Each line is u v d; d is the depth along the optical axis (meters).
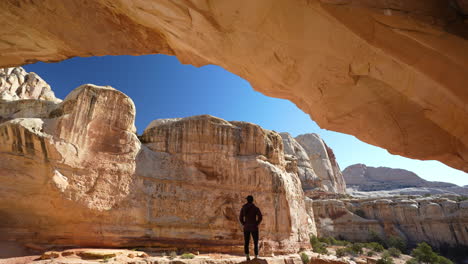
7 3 6.77
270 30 5.37
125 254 24.81
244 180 36.44
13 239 22.48
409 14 3.71
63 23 7.48
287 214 37.47
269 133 42.88
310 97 7.41
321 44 5.27
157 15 6.64
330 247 54.62
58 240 24.39
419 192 115.56
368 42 4.36
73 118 26.94
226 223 33.88
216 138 37.34
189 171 34.88
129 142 30.98
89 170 27.09
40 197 23.91
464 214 63.62
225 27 5.88
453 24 3.59
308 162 96.44
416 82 5.02
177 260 24.89
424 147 6.86
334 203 74.88
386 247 63.66
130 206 29.02
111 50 8.76
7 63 8.87
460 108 4.83
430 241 65.38
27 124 24.41
